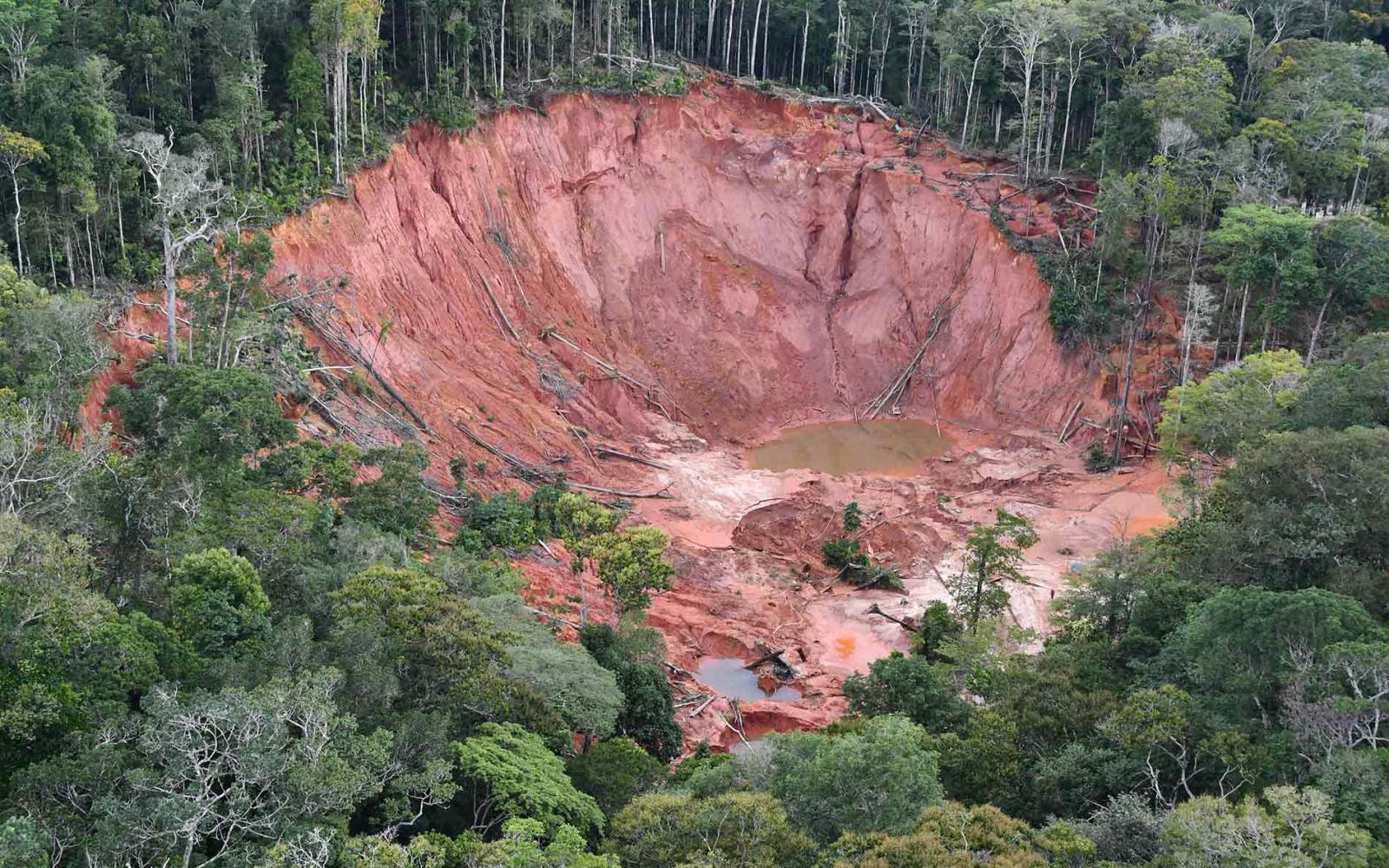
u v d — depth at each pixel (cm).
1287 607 3425
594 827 3069
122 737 2606
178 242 5088
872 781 2956
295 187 6644
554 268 8294
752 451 8275
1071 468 7438
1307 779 3016
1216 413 5688
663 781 3466
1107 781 3244
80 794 2458
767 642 5472
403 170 7400
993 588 5478
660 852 2678
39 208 5247
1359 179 8362
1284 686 3294
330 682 2812
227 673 2898
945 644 4697
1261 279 7138
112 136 5453
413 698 3278
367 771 2666
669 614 5566
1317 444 4212
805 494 7100
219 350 4925
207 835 2491
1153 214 7656
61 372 4200
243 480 4206
